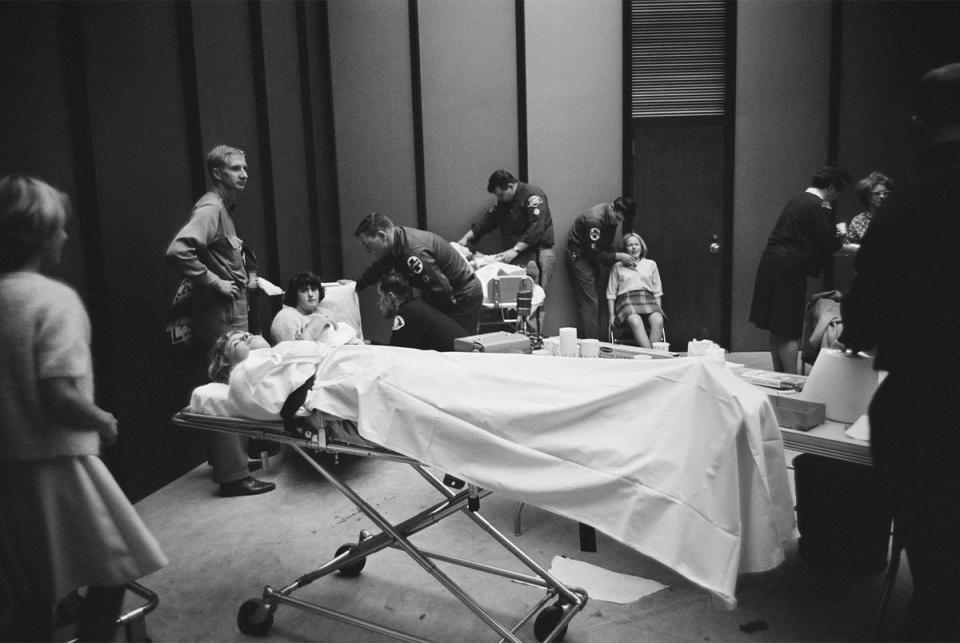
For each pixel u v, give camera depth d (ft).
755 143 19.65
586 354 10.45
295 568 8.83
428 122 19.83
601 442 5.74
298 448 7.08
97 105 9.68
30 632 5.62
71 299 5.51
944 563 5.37
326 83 19.45
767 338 20.17
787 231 14.47
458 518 10.23
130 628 6.90
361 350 6.83
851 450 6.45
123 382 10.26
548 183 20.03
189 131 12.10
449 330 10.64
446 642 7.25
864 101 19.38
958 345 5.15
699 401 5.55
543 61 19.61
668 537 5.35
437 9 19.45
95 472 5.69
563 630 7.16
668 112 19.74
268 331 15.28
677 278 20.26
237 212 13.99
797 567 8.66
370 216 11.89
